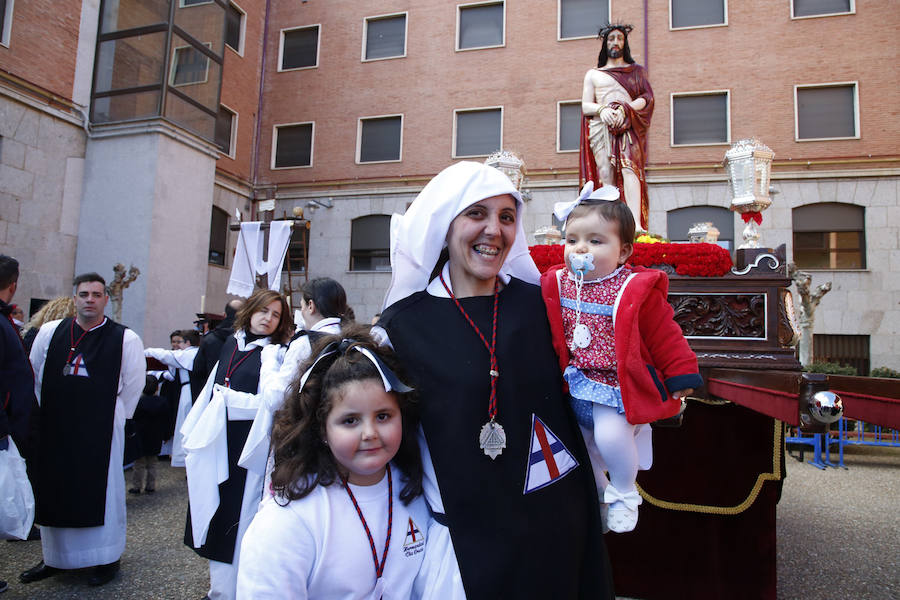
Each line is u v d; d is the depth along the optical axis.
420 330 1.67
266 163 17.16
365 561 1.47
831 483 7.21
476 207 1.68
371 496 1.54
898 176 13.16
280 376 2.61
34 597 3.62
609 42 4.85
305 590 1.42
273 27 17.61
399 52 16.64
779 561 4.27
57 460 3.70
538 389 1.61
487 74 15.75
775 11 14.20
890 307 12.91
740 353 2.95
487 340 1.62
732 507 3.39
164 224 11.34
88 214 11.38
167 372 7.25
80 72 11.58
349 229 16.36
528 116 15.33
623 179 4.57
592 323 1.68
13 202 10.32
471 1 16.05
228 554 3.11
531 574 1.44
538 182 15.01
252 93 17.20
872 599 3.56
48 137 10.95
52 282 10.91
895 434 9.38
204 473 3.13
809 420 1.63
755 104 14.09
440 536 1.54
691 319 3.03
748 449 3.39
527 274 1.96
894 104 13.38
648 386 1.57
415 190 16.03
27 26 10.59
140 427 6.05
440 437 1.54
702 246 3.10
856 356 13.14
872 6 13.67
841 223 13.52
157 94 11.52
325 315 3.25
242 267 8.61
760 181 3.46
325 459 1.51
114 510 3.85
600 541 1.61
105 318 4.04
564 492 1.55
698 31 14.55
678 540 3.49
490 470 1.50
